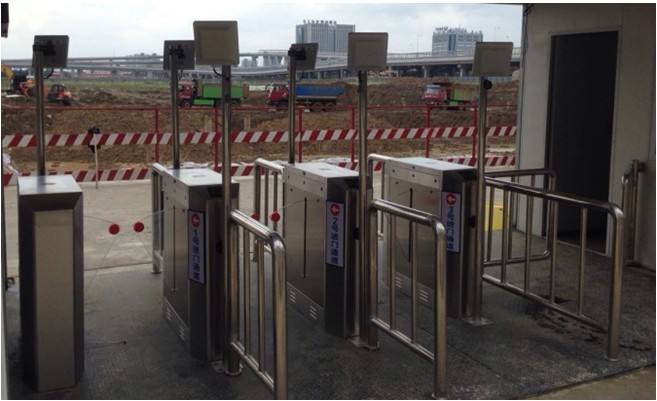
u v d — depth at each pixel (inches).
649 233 203.3
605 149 254.7
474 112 425.4
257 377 120.6
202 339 136.9
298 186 164.1
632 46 205.6
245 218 123.0
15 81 489.1
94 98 626.5
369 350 143.6
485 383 129.6
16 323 157.3
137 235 249.4
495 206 278.5
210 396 123.2
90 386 126.5
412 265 130.6
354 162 354.6
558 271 203.6
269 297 176.1
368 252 142.7
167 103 614.2
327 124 609.3
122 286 185.9
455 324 160.4
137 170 338.3
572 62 241.6
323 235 152.6
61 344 123.9
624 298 178.7
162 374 131.9
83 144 327.0
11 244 232.2
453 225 161.9
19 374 131.2
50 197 118.8
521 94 250.5
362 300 145.6
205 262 134.2
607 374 134.3
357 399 122.4
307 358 139.6
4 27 133.4
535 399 124.4
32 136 314.3
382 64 135.4
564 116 244.4
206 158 532.1
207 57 119.0
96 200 320.8
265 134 354.0
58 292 122.4
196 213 134.0
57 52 146.2
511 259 185.5
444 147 637.3
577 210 254.1
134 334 152.0
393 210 133.2
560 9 230.8
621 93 210.2
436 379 122.8
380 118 693.3
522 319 163.9
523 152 252.2
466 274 161.9
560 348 146.6
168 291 156.5
